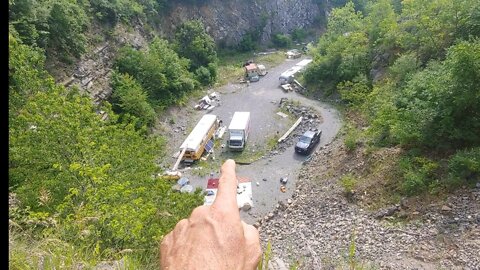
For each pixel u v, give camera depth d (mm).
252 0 54750
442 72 20406
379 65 33906
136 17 38750
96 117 14188
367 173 21094
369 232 16234
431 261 13445
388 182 19172
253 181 25578
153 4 42625
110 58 33625
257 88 41469
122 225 7566
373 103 27781
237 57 50906
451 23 26391
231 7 52750
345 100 35125
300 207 21125
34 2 26125
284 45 55906
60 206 8266
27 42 25297
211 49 44281
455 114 18828
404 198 17672
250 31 53875
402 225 16156
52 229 5598
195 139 28500
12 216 6527
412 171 18547
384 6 36531
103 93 31438
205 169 27266
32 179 11898
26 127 13062
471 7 25234
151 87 34531
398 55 30906
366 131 25250
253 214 22203
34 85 15281
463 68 17906
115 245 7172
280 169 26875
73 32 29703
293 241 17172
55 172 11953
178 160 27625
